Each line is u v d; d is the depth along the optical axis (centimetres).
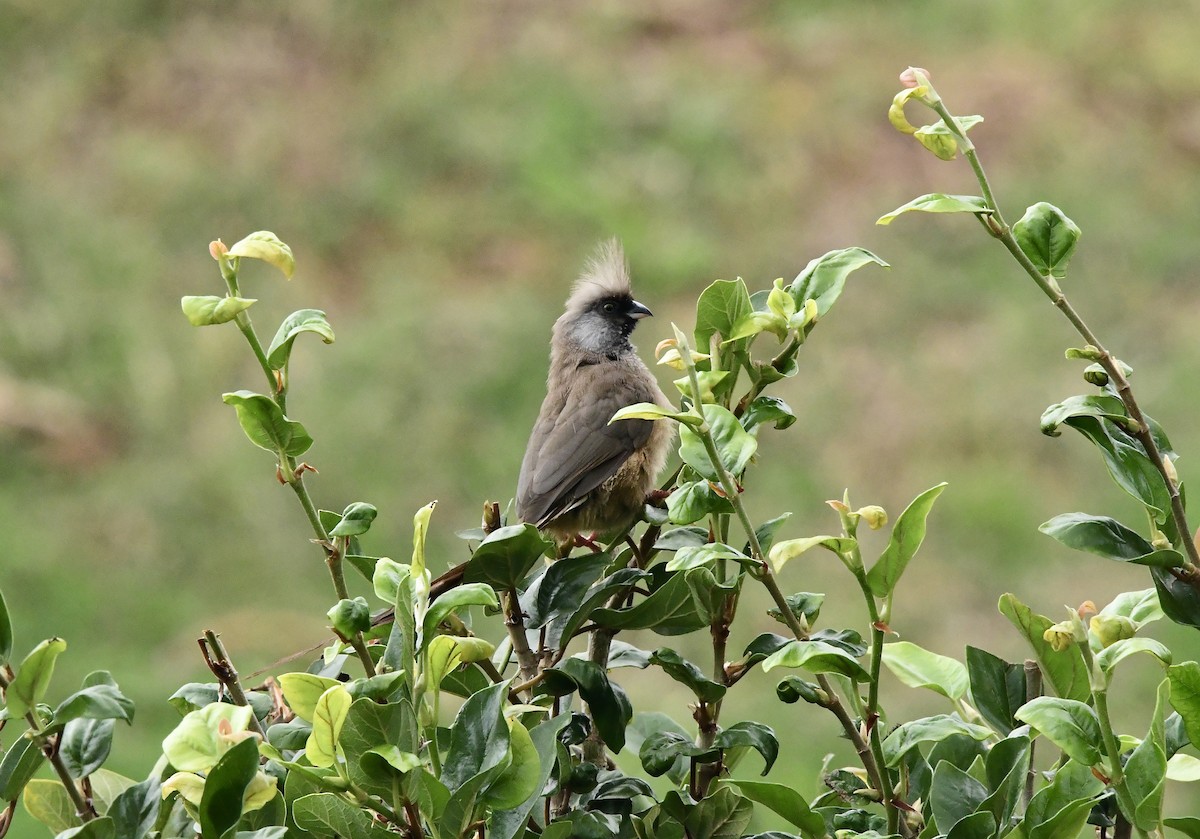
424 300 1741
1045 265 316
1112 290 1734
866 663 634
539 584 360
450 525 1456
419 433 1550
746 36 2197
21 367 1609
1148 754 274
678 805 338
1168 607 300
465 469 1515
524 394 1609
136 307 1684
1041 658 335
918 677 360
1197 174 1941
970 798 311
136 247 1770
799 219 1894
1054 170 1942
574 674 329
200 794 272
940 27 2214
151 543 1423
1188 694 271
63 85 2019
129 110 1995
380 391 1597
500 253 1830
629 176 1952
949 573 1345
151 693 1216
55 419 1555
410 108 2005
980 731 336
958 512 1416
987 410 1546
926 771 356
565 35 2152
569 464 687
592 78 2081
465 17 2183
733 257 1834
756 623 1223
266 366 339
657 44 2180
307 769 256
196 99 2014
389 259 1817
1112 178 1928
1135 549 302
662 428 710
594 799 341
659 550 379
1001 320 1689
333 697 253
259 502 1459
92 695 282
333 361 1638
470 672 345
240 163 1911
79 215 1805
